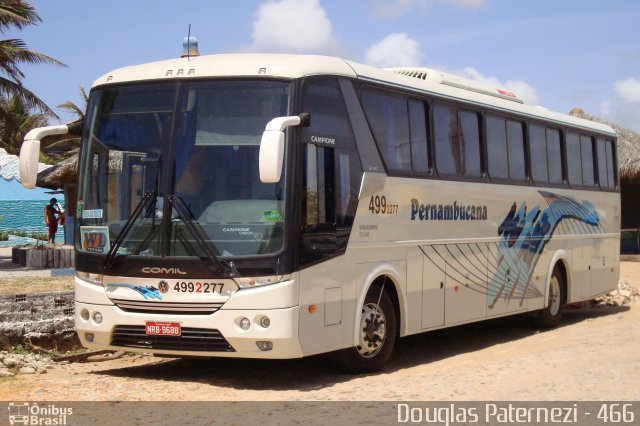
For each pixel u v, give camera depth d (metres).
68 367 11.62
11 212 46.78
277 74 9.89
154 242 9.85
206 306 9.60
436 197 12.42
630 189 34.09
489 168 13.96
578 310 20.09
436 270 12.38
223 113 9.91
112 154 10.35
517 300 14.84
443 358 12.80
